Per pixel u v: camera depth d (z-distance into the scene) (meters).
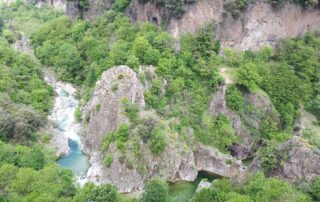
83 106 103.00
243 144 95.94
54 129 97.62
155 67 95.88
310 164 73.62
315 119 100.56
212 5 103.12
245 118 97.31
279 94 101.12
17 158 78.00
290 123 98.88
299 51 107.38
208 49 101.94
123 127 85.69
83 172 85.50
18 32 154.12
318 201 69.50
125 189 81.00
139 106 90.19
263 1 106.69
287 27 110.56
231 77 100.00
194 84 96.69
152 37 99.94
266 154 77.56
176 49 99.56
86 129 95.31
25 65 115.25
